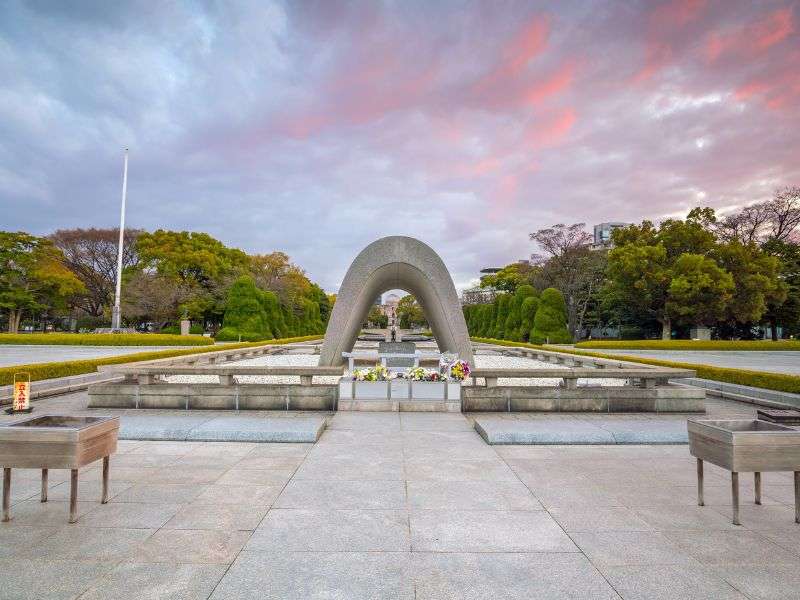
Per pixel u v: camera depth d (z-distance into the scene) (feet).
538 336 92.99
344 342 32.37
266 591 7.98
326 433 19.31
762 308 98.58
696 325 106.32
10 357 53.62
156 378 29.32
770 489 13.17
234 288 101.50
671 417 23.18
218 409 24.06
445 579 8.40
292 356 64.08
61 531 10.24
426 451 16.75
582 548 9.61
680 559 9.18
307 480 13.64
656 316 107.45
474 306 159.63
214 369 24.14
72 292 112.47
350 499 12.18
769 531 10.45
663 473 14.49
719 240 115.24
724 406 27.09
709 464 15.46
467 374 24.06
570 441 17.85
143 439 18.35
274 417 22.16
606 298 113.80
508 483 13.47
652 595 7.95
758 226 114.32
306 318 157.58
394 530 10.38
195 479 13.70
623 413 24.03
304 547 9.57
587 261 118.01
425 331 226.38
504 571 8.69
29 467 10.71
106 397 24.27
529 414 23.61
